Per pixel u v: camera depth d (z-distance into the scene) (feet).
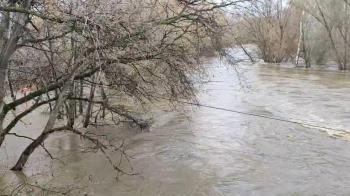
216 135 50.78
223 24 34.96
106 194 33.06
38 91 32.76
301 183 36.27
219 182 36.17
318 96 78.48
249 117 60.29
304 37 148.36
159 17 33.50
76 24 26.40
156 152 43.96
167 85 38.24
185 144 46.91
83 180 35.81
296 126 55.36
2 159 40.83
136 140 48.19
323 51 148.05
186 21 34.22
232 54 39.11
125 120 51.98
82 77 32.83
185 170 38.86
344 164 41.11
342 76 114.52
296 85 93.86
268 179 37.01
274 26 160.66
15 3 30.42
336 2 140.97
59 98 33.06
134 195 33.04
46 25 30.53
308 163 41.27
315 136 50.80
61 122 55.62
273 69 135.13
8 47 31.48
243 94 78.89
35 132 51.42
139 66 35.50
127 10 30.14
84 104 61.77
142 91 37.50
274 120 58.65
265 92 82.69
